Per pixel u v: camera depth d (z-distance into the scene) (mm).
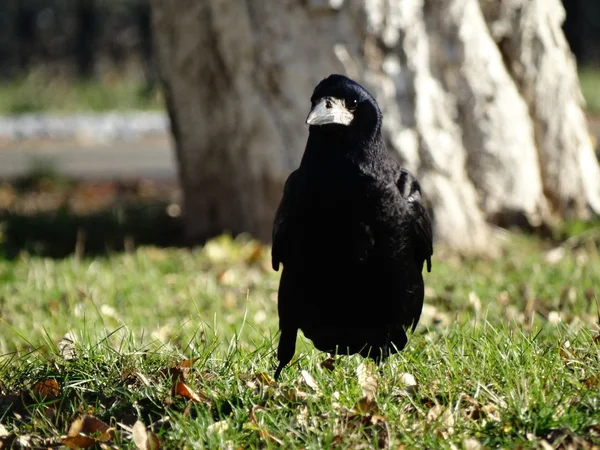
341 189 6590
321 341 7156
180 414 6289
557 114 14562
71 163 28734
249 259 13078
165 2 14539
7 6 57812
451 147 13664
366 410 6320
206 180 14773
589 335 7461
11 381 7375
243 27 13578
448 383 6625
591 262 12109
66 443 6184
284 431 6141
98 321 9617
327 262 6703
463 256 12984
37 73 51500
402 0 13273
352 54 13258
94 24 55750
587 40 59250
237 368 7227
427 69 13531
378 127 6738
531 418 6078
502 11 14203
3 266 12742
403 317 7031
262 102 13688
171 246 14773
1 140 35031
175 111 14883
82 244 15078
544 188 14648
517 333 7676
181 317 10109
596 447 5715
